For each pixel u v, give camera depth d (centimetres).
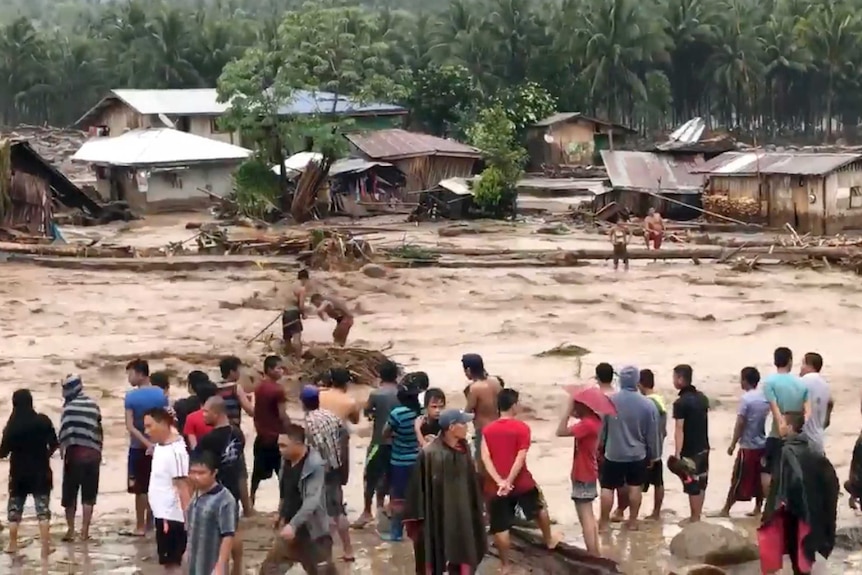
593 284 4625
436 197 7819
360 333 3666
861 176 6750
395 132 8875
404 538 1730
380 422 1777
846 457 2272
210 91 10762
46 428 1664
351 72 8175
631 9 12800
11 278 4494
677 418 1816
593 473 1593
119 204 7706
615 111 13225
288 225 7519
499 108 8719
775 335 3691
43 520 1658
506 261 5109
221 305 4041
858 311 4066
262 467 1834
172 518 1448
